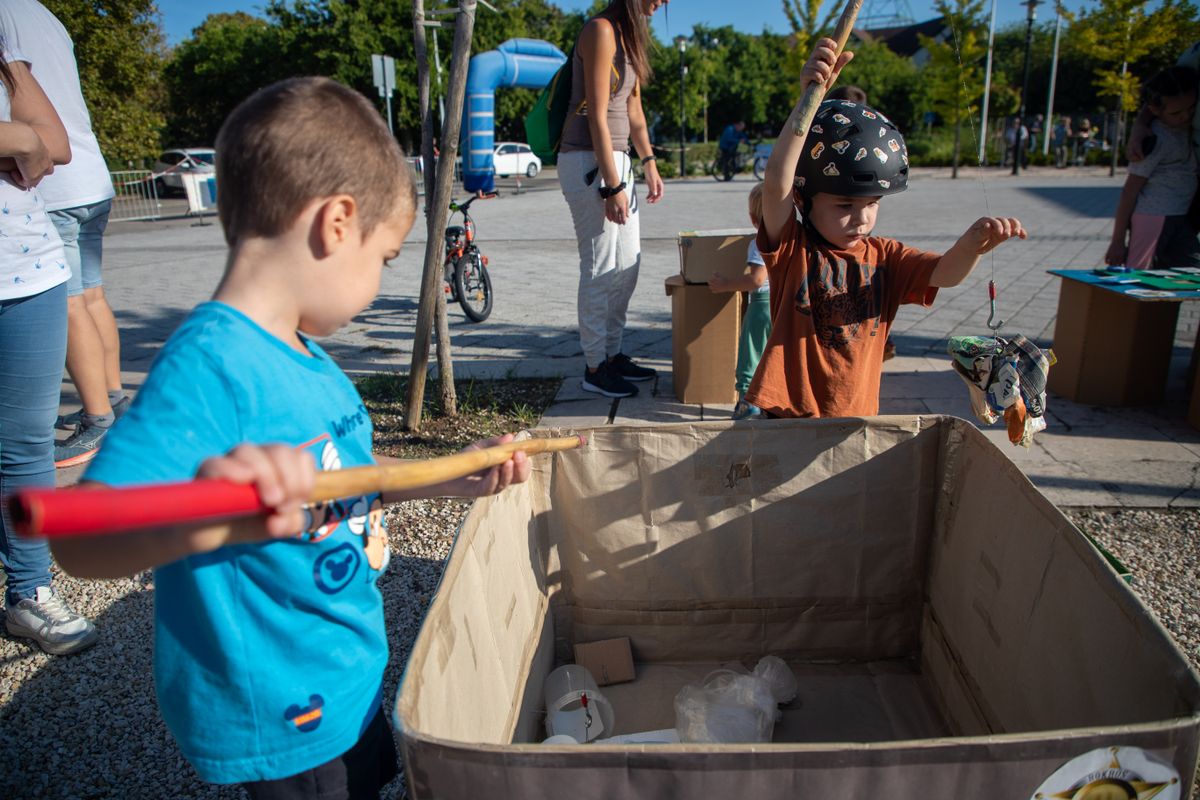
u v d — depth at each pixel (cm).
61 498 66
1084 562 157
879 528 232
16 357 232
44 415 241
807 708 227
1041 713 171
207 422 102
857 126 229
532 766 105
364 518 132
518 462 145
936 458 227
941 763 103
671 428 224
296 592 119
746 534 233
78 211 349
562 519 234
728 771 103
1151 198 476
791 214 241
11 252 223
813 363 248
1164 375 431
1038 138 2998
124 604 276
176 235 1382
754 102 4431
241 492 77
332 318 120
